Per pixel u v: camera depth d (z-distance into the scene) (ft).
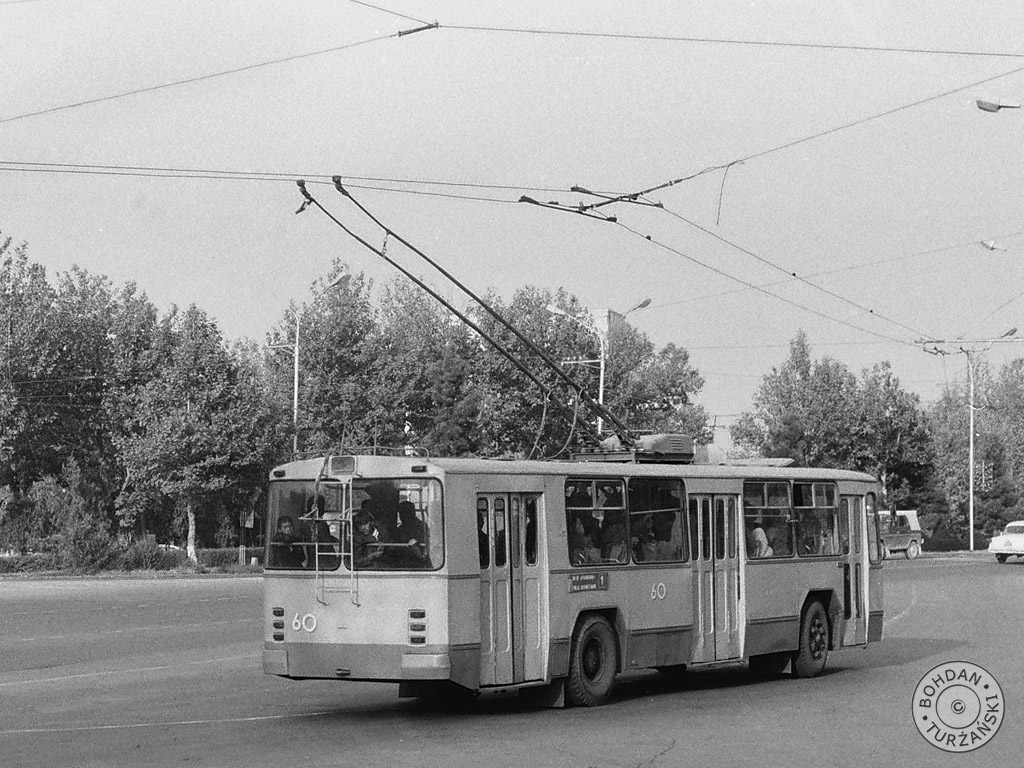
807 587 61.82
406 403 190.70
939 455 264.93
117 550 168.76
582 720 45.21
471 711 48.06
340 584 45.78
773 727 42.93
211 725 43.55
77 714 46.68
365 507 45.93
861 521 66.85
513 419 194.18
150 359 200.23
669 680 60.39
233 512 192.95
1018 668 61.36
